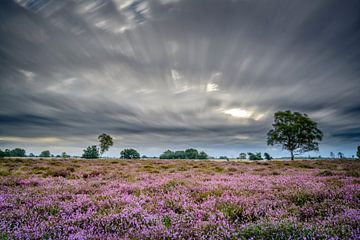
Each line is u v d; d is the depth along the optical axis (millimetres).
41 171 18891
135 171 19562
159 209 6664
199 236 4477
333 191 8242
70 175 16328
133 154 94750
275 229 4445
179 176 15039
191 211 6418
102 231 4926
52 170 18297
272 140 64625
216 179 13203
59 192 9250
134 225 5285
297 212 5926
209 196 8344
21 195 8500
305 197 7598
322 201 7289
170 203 7363
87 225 5309
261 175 15906
